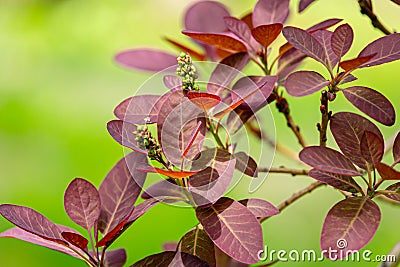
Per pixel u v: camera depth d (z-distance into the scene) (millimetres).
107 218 866
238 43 905
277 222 1587
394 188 829
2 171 1883
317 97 1755
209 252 838
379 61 839
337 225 796
